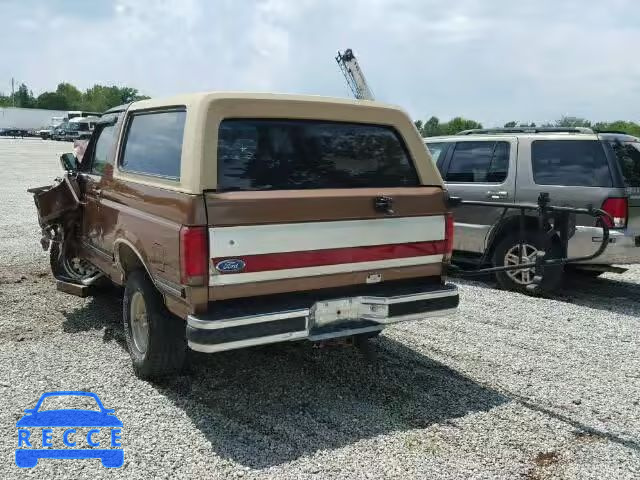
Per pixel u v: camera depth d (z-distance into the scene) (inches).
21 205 565.3
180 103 160.2
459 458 138.1
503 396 171.9
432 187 177.9
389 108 174.9
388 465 134.2
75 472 128.5
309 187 158.6
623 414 162.2
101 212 205.0
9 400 160.7
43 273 301.7
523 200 282.8
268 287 148.4
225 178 146.8
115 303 252.5
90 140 235.0
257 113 153.3
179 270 141.9
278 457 136.3
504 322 239.8
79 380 174.6
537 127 303.0
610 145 267.3
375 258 163.3
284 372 184.4
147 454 136.0
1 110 3654.0
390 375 184.4
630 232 261.0
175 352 169.9
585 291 298.0
